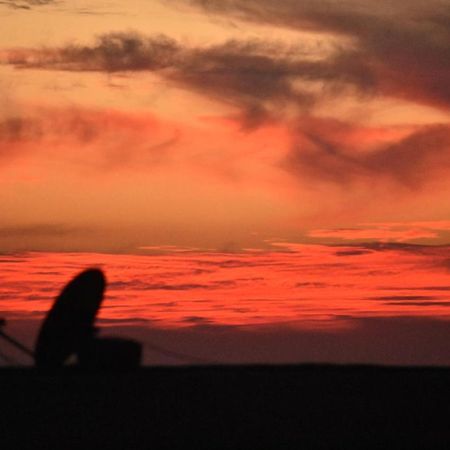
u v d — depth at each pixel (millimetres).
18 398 52344
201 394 54656
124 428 46969
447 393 56438
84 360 63125
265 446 44406
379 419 49438
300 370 65375
